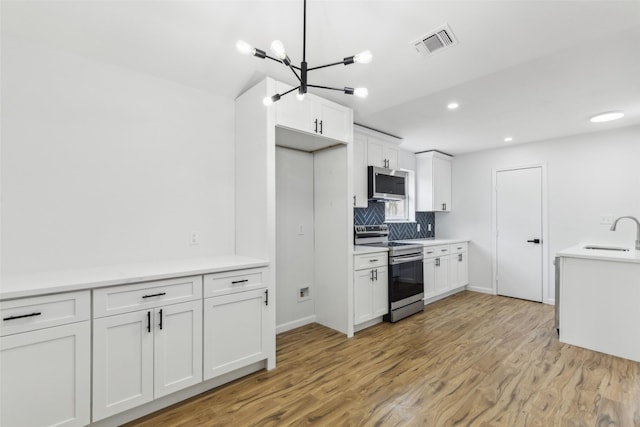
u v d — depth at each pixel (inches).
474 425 68.2
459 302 170.9
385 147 163.6
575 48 79.3
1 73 69.4
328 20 72.6
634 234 142.2
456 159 206.8
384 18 71.6
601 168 151.9
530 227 174.7
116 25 73.4
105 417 64.5
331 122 114.2
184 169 97.0
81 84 79.4
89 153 80.3
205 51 85.1
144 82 89.7
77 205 78.5
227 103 107.2
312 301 136.9
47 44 74.6
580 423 68.5
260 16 71.5
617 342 102.3
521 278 177.9
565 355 103.1
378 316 133.4
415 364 97.2
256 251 97.8
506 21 70.1
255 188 98.7
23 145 71.6
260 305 91.3
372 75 96.7
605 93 107.1
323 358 101.6
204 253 100.7
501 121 137.9
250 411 73.5
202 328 79.0
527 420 69.7
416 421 69.7
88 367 62.9
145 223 89.2
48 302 58.7
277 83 97.4
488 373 91.3
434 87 103.2
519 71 92.0
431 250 166.6
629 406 74.5
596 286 106.9
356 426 68.1
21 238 71.3
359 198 147.9
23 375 56.3
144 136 89.4
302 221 133.8
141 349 69.4
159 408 73.8
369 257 129.7
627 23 68.3
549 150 167.9
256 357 89.8
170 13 70.7
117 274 70.6
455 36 76.5
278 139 116.3
